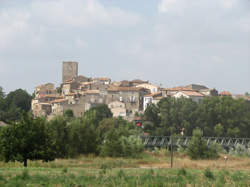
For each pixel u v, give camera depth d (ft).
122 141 450.71
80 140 426.51
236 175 201.46
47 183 156.15
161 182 163.12
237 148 559.38
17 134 257.34
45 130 271.08
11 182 152.05
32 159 259.80
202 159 453.17
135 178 171.83
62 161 338.34
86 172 198.90
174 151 508.94
